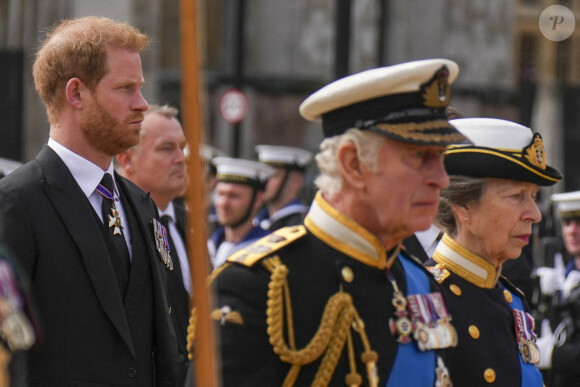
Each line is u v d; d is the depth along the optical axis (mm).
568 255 27500
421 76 10328
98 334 11797
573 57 96938
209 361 8273
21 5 62781
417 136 10219
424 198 10445
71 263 11789
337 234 10609
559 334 20766
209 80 70188
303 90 71500
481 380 11883
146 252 12781
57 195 12008
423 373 10727
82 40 12414
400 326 10641
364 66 79188
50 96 12539
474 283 12531
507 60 84750
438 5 82438
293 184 33562
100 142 12461
